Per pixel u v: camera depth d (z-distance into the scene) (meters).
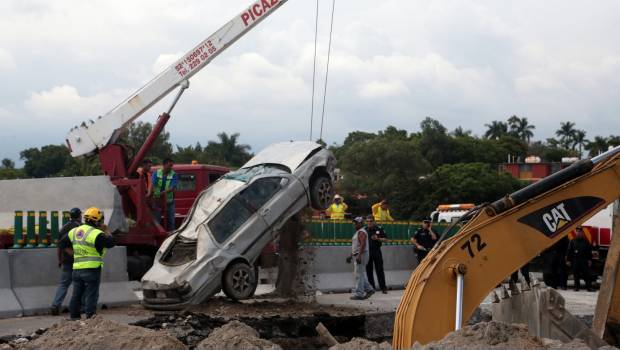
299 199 15.26
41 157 70.00
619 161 9.02
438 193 62.97
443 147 89.25
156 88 18.88
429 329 7.91
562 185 8.76
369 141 68.25
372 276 18.88
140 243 17.55
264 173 15.02
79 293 12.80
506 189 64.12
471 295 8.20
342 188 63.94
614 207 20.70
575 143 143.50
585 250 21.20
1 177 62.41
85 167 44.47
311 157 15.58
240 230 14.37
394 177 63.94
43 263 14.28
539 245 8.55
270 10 18.80
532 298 9.06
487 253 8.34
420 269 8.22
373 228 19.00
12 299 13.70
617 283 9.34
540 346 7.23
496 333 7.25
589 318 14.55
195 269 13.77
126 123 18.89
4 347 9.14
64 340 8.16
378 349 7.57
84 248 12.70
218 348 7.89
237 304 14.46
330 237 20.50
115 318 12.97
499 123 143.38
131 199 18.11
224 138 81.38
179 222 20.47
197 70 18.89
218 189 15.05
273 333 13.10
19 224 14.78
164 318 12.74
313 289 16.23
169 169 18.47
